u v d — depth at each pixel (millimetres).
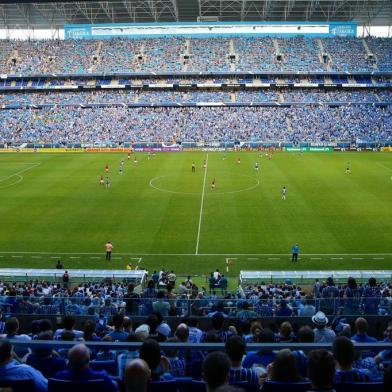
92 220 57531
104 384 8477
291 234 52062
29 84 136125
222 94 133250
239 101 130875
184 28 141625
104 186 75250
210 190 72250
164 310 23781
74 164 96312
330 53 137875
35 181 79500
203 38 142500
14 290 30812
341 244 49000
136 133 120438
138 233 52906
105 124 123500
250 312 22438
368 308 24188
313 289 32688
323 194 69062
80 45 142250
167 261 45562
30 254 47250
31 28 149375
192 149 116375
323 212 59875
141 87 135750
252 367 10664
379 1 126562
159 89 136625
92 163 97500
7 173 86812
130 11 137500
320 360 7414
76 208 62688
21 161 100750
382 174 83750
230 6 134250
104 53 139750
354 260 45094
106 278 37250
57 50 141125
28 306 24672
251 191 71375
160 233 52875
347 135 118812
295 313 23625
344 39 141375
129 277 38156
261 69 133875
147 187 74438
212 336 13086
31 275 38469
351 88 135250
